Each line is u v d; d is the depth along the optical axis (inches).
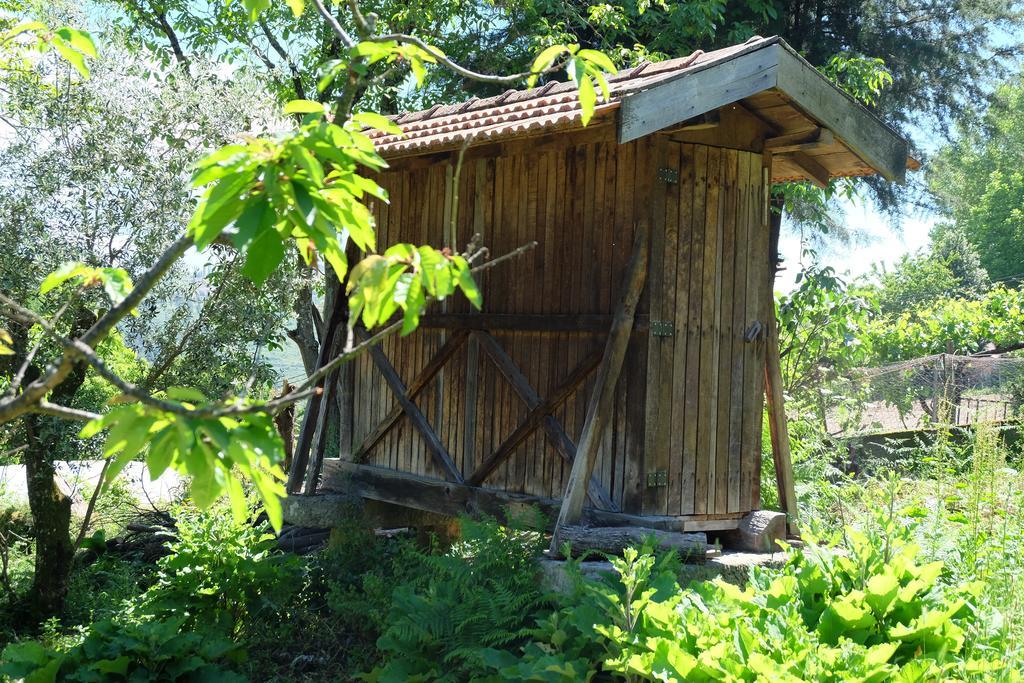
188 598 292.7
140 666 243.8
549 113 263.1
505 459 290.7
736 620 189.2
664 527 253.6
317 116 80.4
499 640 221.3
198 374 322.3
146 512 428.1
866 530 236.2
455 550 259.8
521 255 290.2
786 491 291.3
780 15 611.2
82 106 318.7
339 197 76.2
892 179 278.1
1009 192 1664.6
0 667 231.1
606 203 268.1
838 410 426.0
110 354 362.6
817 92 257.9
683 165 262.8
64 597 338.6
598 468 267.4
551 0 539.2
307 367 525.7
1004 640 186.4
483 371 301.4
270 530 341.7
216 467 69.9
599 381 254.5
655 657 178.4
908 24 673.6
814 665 171.0
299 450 348.2
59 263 299.7
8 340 81.1
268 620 303.9
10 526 391.2
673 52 575.5
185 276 328.5
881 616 198.7
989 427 246.7
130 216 309.3
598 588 206.2
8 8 370.9
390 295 75.0
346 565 325.7
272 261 72.7
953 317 621.6
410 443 327.9
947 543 234.8
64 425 321.1
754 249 278.4
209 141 326.0
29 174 309.3
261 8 88.9
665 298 259.8
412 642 238.4
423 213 322.0
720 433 271.9
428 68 546.0
